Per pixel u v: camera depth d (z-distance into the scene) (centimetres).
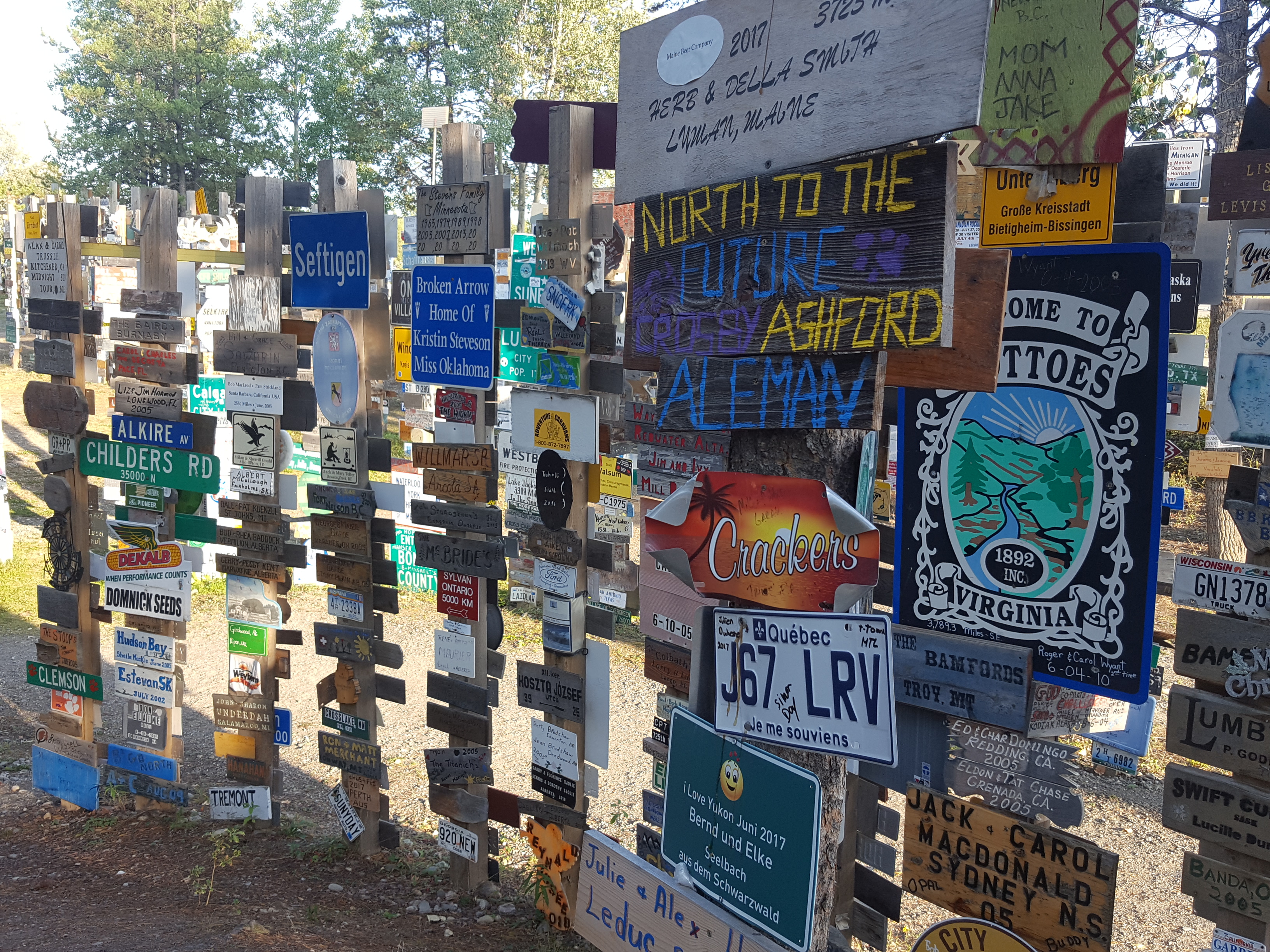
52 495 646
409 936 488
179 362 604
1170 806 349
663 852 379
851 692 304
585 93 4847
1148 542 322
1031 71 327
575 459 489
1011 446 350
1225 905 337
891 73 262
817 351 287
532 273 983
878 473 473
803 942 322
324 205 558
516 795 531
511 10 4809
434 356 539
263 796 608
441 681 543
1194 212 330
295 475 589
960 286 274
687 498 336
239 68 5697
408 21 5156
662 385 336
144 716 636
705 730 355
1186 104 1171
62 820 636
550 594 504
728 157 312
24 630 1111
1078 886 337
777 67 295
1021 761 356
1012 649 347
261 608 600
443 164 526
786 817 328
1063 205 333
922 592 376
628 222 805
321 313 588
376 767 573
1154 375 317
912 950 384
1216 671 336
